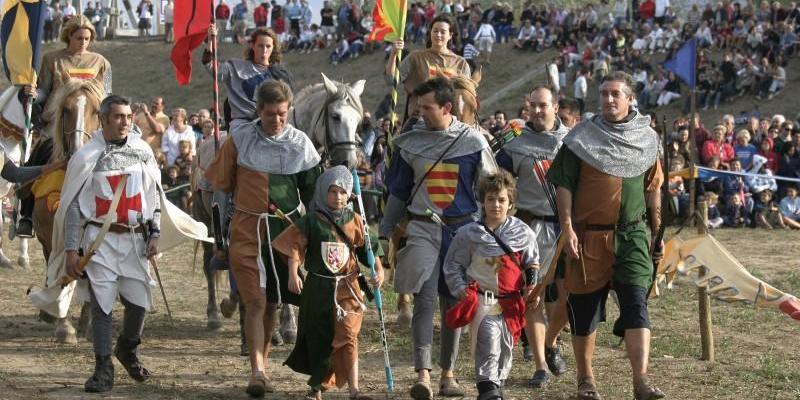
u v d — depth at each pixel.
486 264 7.05
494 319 7.05
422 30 39.00
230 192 8.00
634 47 33.56
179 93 43.53
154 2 52.03
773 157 22.09
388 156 10.02
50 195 9.49
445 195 7.67
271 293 7.75
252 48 10.14
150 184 7.97
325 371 7.30
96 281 7.70
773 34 30.38
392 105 10.28
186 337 10.23
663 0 34.12
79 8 49.69
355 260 7.47
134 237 7.86
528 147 8.91
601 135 7.10
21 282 13.81
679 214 20.77
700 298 9.08
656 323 11.02
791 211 21.58
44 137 9.81
